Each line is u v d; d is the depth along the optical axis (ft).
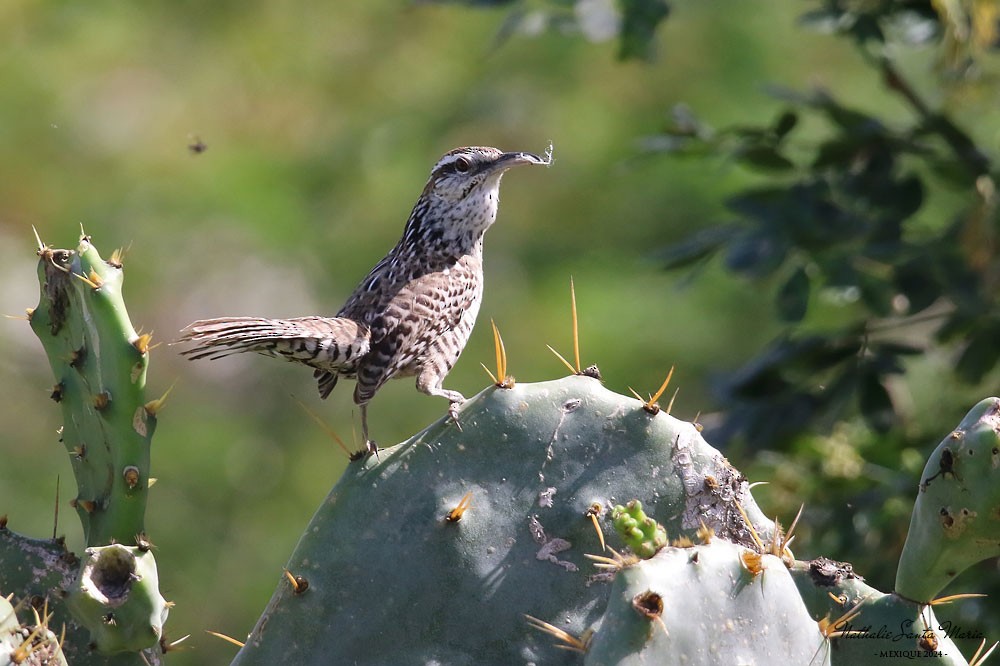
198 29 60.70
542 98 55.67
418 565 19.98
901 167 34.53
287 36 60.59
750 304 51.16
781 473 33.81
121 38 59.67
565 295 52.90
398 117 57.00
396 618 19.88
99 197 56.80
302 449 54.19
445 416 20.58
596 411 20.48
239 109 59.57
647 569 17.26
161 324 56.08
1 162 56.29
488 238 55.47
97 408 20.30
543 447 20.35
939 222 40.11
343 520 20.15
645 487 20.29
